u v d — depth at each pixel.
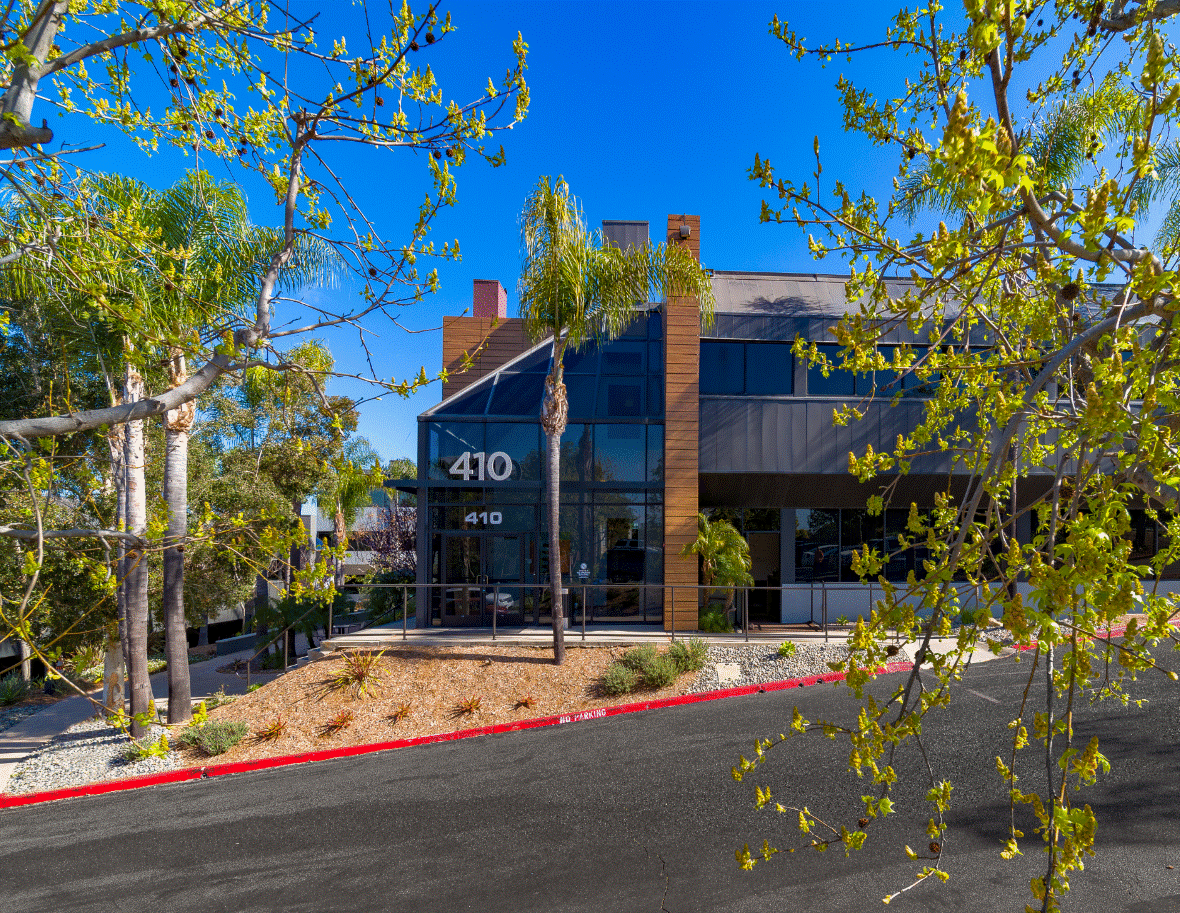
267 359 4.93
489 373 18.34
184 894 5.63
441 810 7.04
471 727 10.00
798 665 11.93
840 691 10.55
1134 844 5.59
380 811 7.12
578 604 15.09
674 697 10.73
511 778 7.84
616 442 15.43
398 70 4.47
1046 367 2.02
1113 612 1.69
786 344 16.12
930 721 8.63
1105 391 1.78
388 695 11.09
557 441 12.56
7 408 11.85
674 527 14.70
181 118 4.63
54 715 12.67
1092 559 1.62
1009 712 8.81
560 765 8.14
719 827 6.31
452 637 13.68
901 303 3.17
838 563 16.73
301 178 5.15
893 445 15.48
